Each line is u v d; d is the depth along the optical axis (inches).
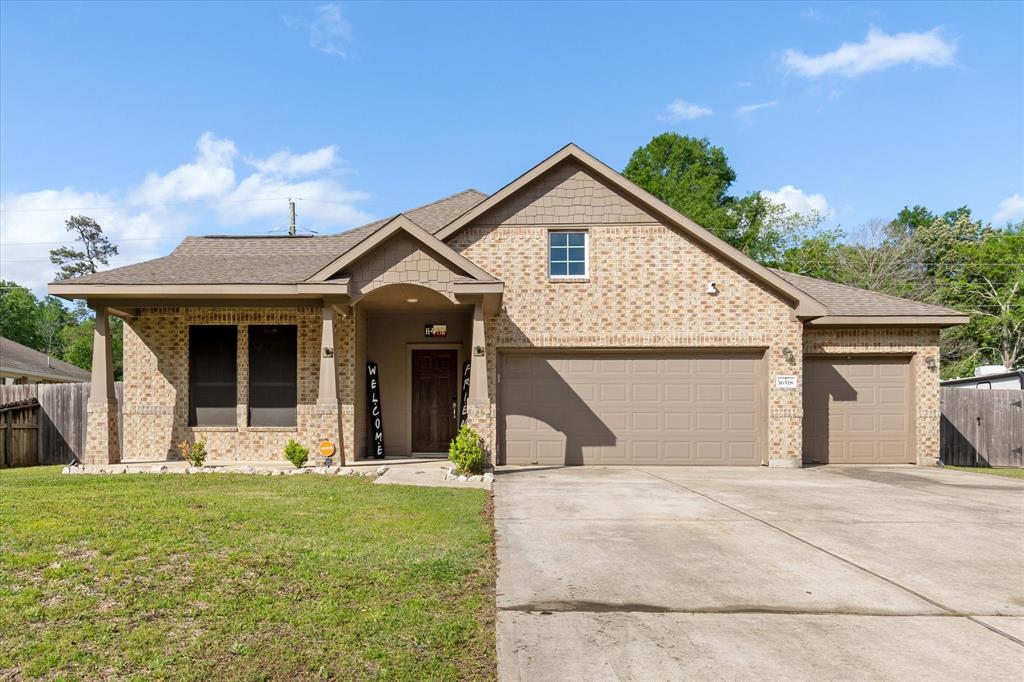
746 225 1632.6
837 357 594.9
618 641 177.5
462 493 387.9
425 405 591.8
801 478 482.9
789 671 161.6
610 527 305.7
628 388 562.3
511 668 160.2
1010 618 198.4
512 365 564.1
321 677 151.8
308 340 550.6
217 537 255.1
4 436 575.8
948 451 646.5
